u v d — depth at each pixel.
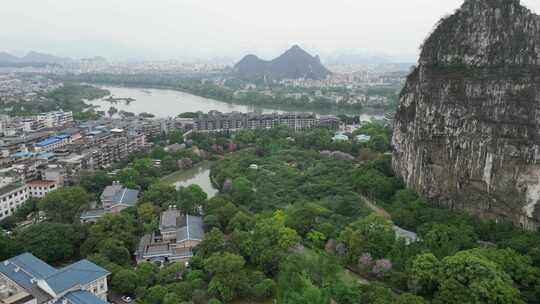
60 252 140.00
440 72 194.75
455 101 181.75
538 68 168.25
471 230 150.12
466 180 174.75
